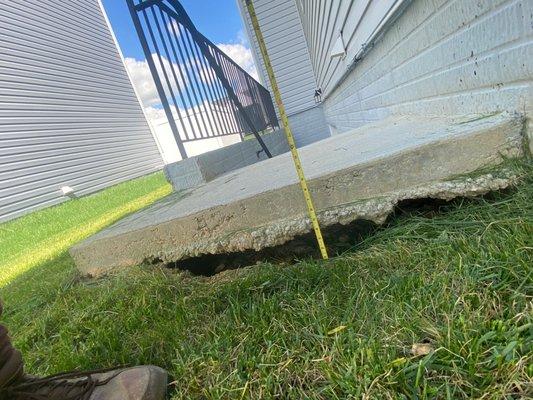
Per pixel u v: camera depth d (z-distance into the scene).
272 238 1.50
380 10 2.23
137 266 1.73
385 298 1.01
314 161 1.94
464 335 0.77
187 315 1.25
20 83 9.49
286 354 0.92
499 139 1.23
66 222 6.25
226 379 0.91
